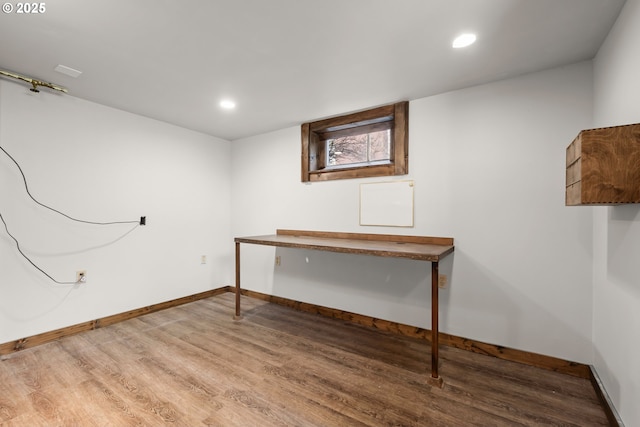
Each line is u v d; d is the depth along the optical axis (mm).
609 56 1735
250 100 2824
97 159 2939
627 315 1488
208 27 1707
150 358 2340
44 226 2600
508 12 1561
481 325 2465
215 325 3039
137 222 3268
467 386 1994
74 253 2785
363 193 3088
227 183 4289
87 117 2859
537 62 2096
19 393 1882
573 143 1523
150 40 1844
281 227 3756
